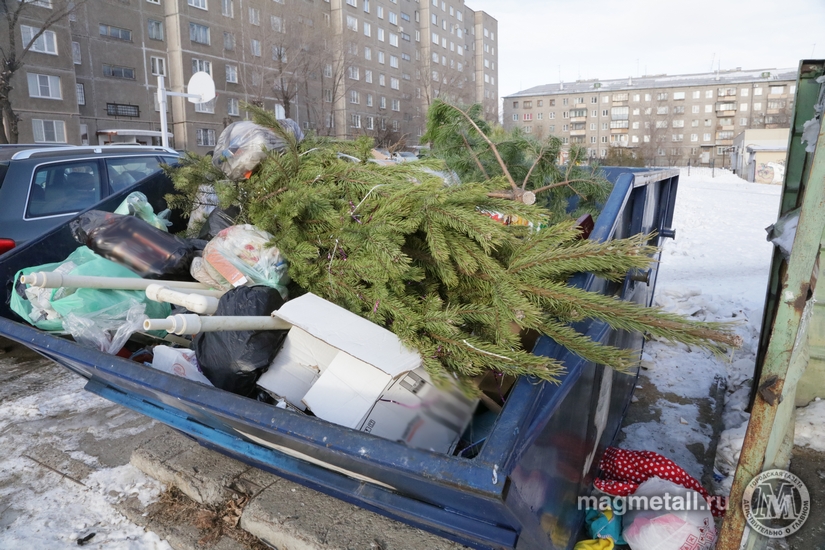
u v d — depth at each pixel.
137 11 36.12
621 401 2.90
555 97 104.88
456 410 1.50
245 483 2.54
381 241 1.79
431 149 3.43
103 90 34.97
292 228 2.01
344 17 51.12
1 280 2.41
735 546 1.64
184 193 3.03
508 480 1.13
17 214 4.47
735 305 5.30
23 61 27.56
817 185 1.39
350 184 2.07
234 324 1.60
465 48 80.00
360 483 1.65
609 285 2.13
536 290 1.67
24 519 2.48
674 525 2.00
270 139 2.47
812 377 2.88
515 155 3.17
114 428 3.26
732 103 96.06
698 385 3.64
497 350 1.50
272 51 41.16
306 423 1.33
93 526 2.44
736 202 17.62
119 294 2.12
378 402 1.45
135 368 1.68
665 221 4.36
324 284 1.94
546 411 1.39
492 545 1.44
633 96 100.00
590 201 3.13
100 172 5.18
